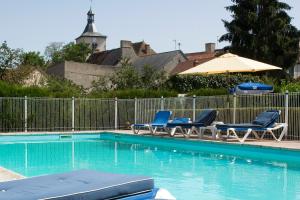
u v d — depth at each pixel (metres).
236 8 45.09
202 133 15.81
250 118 15.73
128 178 4.55
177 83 31.94
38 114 20.50
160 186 8.45
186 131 17.58
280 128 14.66
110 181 4.42
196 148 14.95
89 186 4.23
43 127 20.58
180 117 18.80
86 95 22.73
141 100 21.05
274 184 8.56
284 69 44.72
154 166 11.29
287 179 9.12
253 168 10.71
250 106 15.77
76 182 4.48
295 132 14.20
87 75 45.12
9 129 20.11
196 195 7.59
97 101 21.53
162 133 18.31
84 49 83.38
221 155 13.47
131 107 21.73
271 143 13.18
